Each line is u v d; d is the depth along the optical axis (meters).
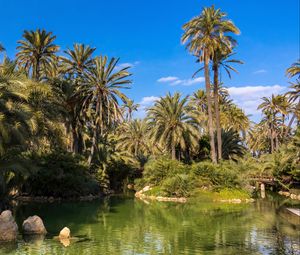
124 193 46.84
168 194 38.28
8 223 16.70
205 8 45.50
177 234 18.73
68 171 37.28
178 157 53.97
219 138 46.97
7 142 20.75
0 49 24.38
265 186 49.78
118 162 51.28
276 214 26.39
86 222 22.39
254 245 16.23
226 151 54.84
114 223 22.12
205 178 38.59
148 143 57.72
